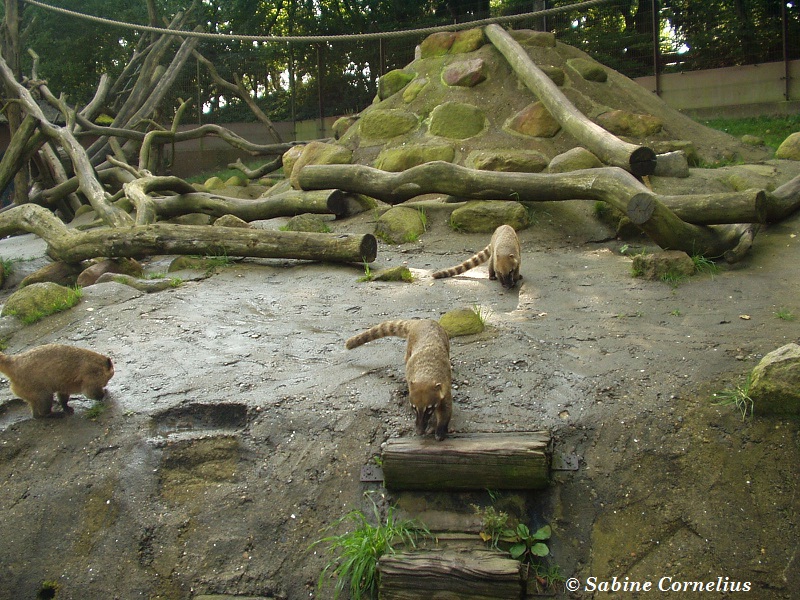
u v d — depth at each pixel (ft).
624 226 29.81
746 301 21.39
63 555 15.17
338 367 19.13
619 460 15.19
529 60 40.37
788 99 54.75
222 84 71.20
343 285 26.45
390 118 42.98
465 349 19.58
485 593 13.09
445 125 40.68
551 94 37.37
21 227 33.06
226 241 29.43
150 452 16.63
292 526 14.97
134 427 17.31
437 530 14.40
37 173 61.26
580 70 43.21
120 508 15.72
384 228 32.86
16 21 55.98
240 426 17.30
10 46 55.52
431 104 42.83
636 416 16.01
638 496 14.58
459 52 45.75
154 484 16.10
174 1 80.07
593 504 14.58
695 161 37.65
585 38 62.80
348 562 13.71
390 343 20.51
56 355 17.56
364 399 17.35
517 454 14.57
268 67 77.87
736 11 58.85
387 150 41.29
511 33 45.52
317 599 13.87
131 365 20.10
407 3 71.61
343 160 41.98
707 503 14.23
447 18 70.13
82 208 54.39
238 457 16.43
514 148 38.17
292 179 41.29
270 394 17.87
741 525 13.79
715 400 16.10
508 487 14.79
